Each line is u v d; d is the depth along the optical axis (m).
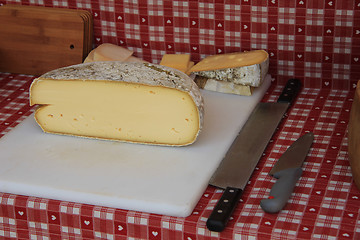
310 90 1.68
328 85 1.68
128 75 1.38
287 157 1.34
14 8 1.75
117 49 1.76
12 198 1.26
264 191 1.24
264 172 1.31
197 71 1.61
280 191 1.18
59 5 1.79
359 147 1.18
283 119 1.52
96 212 1.22
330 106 1.57
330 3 1.58
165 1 1.70
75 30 1.72
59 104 1.41
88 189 1.24
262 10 1.64
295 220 1.15
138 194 1.22
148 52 1.79
